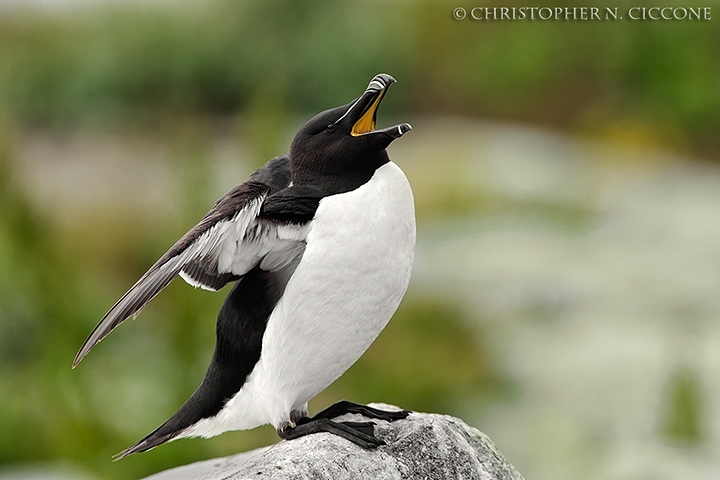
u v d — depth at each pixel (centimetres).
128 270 1661
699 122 2803
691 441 1123
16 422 1062
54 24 3216
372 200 493
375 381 1256
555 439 1159
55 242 1108
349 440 509
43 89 2969
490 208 2209
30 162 2272
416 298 1508
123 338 1250
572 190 2353
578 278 1709
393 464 507
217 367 518
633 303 1578
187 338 1005
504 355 1408
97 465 994
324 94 2898
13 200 1077
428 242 1983
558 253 1867
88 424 1018
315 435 512
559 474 1077
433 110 3055
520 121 3020
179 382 1009
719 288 1631
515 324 1510
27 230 1077
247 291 504
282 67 2877
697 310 1539
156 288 457
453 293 1592
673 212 2169
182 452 980
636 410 1219
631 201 2273
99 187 2002
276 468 479
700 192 2359
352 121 505
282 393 504
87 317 1132
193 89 2922
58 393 1036
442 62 3102
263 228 486
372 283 489
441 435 525
